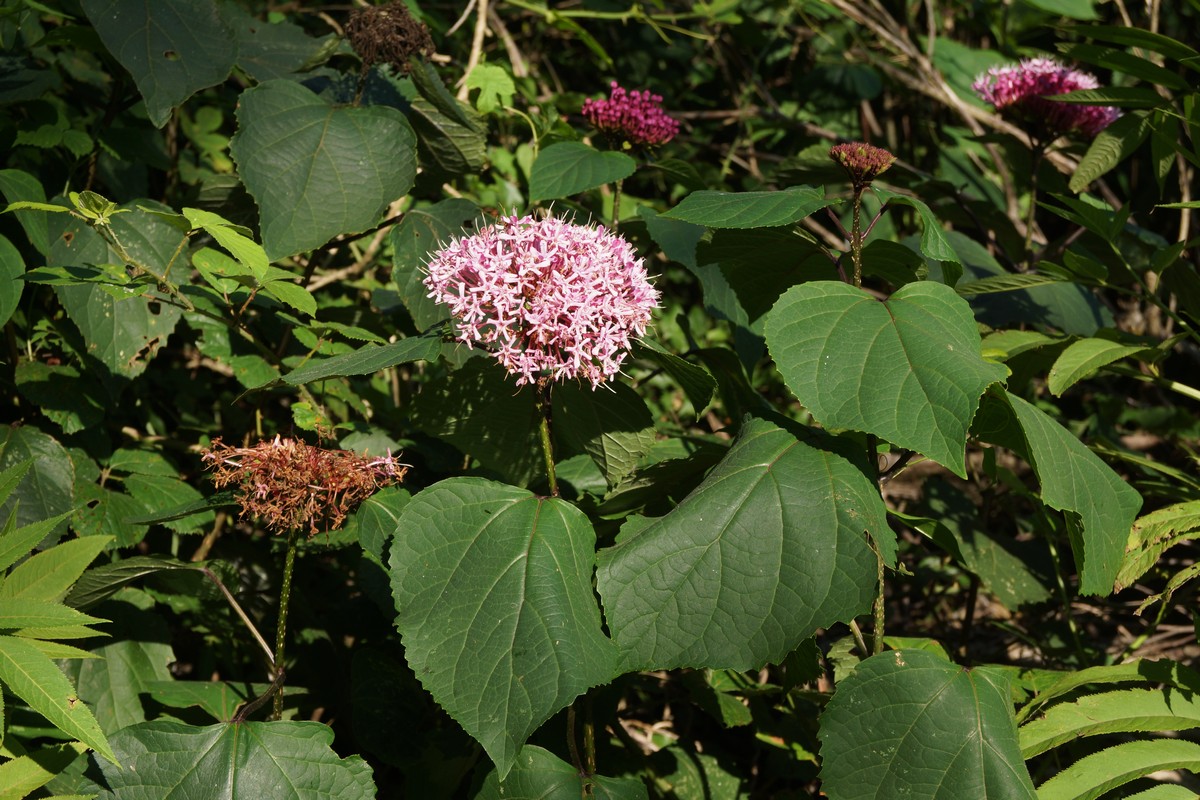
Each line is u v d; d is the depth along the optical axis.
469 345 0.91
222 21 1.09
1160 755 0.93
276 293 0.99
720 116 1.85
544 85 1.71
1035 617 1.31
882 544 0.89
